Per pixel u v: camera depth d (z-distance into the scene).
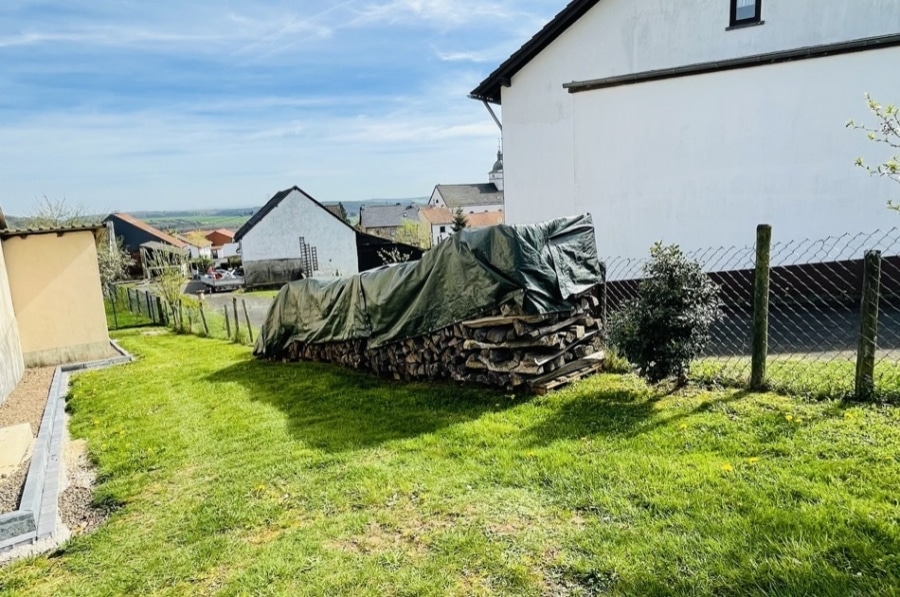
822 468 2.64
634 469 2.91
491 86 11.13
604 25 9.81
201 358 9.38
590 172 8.38
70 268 10.37
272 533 2.83
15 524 3.24
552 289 4.69
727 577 1.97
